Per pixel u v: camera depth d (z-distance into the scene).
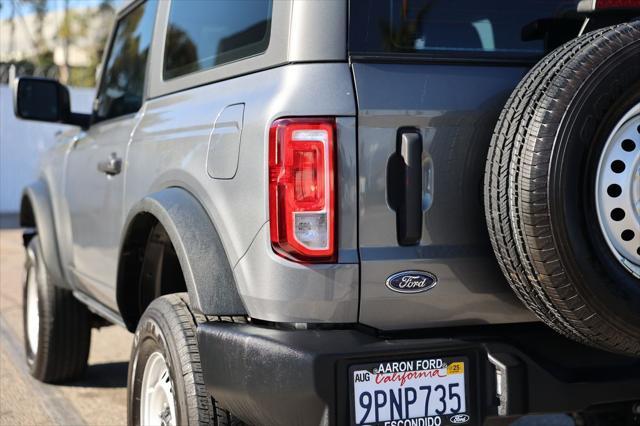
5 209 16.88
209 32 3.10
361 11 2.50
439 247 2.47
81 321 4.62
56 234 4.54
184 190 2.93
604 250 2.29
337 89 2.42
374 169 2.42
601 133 2.28
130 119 3.63
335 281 2.40
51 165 4.71
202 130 2.84
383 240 2.43
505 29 2.70
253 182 2.50
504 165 2.32
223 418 2.66
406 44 2.55
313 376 2.33
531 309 2.42
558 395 2.49
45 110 4.17
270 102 2.47
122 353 5.72
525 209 2.26
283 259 2.43
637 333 2.32
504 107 2.41
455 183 2.48
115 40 4.19
